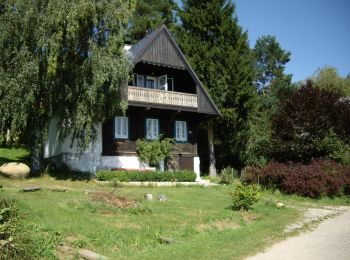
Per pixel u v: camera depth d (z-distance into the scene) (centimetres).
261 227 1498
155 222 1444
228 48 3619
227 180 3000
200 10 3747
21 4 2212
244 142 3769
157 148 2945
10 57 2259
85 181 2412
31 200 1565
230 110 3503
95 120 2438
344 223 1673
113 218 1452
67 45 2302
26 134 2439
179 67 3159
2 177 2252
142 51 2973
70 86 2314
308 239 1330
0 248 946
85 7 2209
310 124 2983
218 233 1358
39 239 1046
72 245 1093
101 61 2289
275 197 2578
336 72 5984
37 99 2341
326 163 2778
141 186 2447
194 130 3362
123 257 1053
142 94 2912
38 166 2497
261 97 5106
